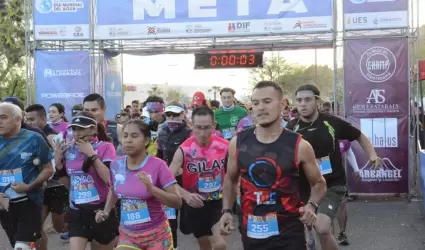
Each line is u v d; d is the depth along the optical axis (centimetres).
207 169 507
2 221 496
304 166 330
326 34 1067
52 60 1115
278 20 1030
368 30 1001
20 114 481
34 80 1142
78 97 1116
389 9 983
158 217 400
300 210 327
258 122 329
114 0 1081
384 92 1002
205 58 1216
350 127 526
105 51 1157
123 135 394
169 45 1179
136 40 1123
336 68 1035
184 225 523
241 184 343
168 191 394
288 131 335
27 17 1121
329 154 515
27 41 1121
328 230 477
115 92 1229
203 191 509
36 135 484
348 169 1019
